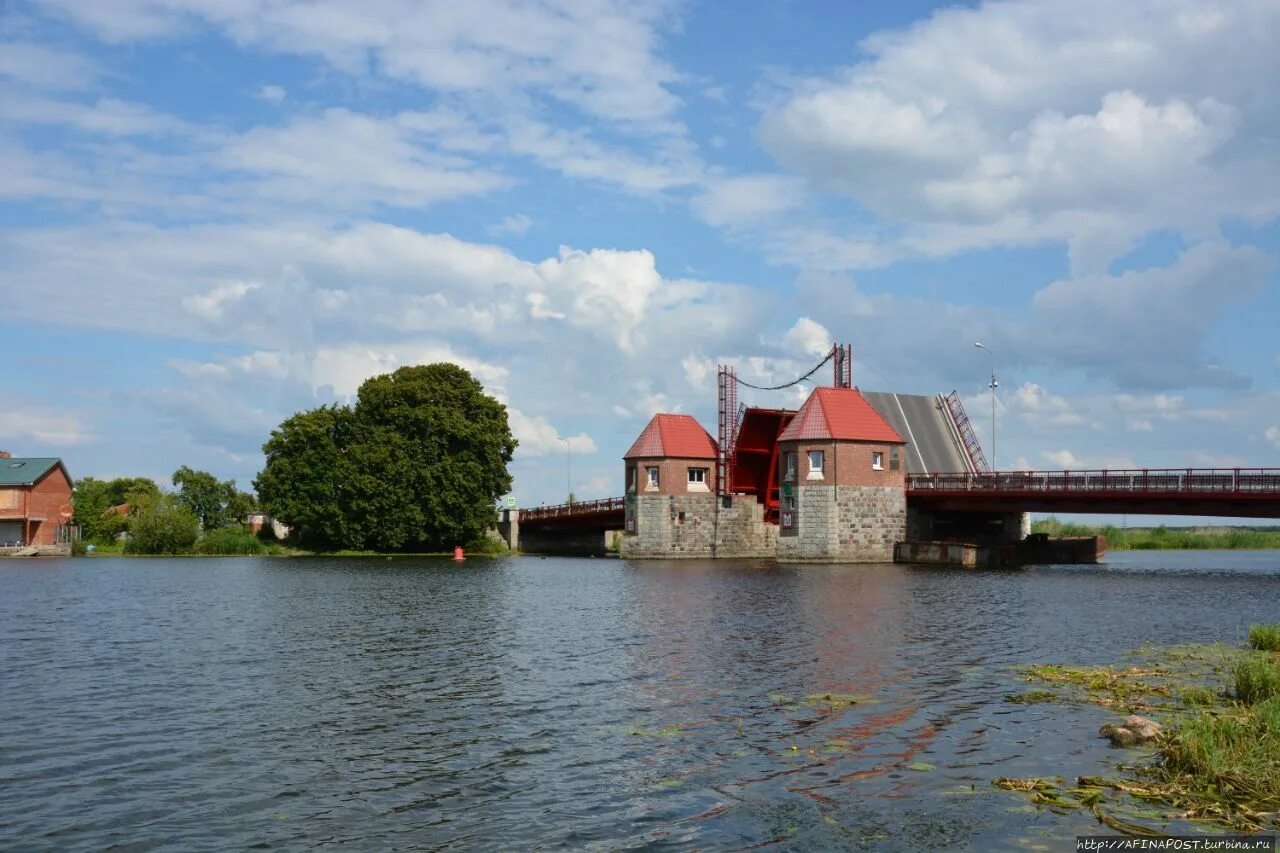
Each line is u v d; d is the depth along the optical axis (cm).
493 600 5225
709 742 2008
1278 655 2942
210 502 14238
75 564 9656
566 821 1571
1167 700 2325
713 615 4241
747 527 9975
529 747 2000
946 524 8919
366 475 10681
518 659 3105
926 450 9481
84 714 2339
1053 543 8925
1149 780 1702
